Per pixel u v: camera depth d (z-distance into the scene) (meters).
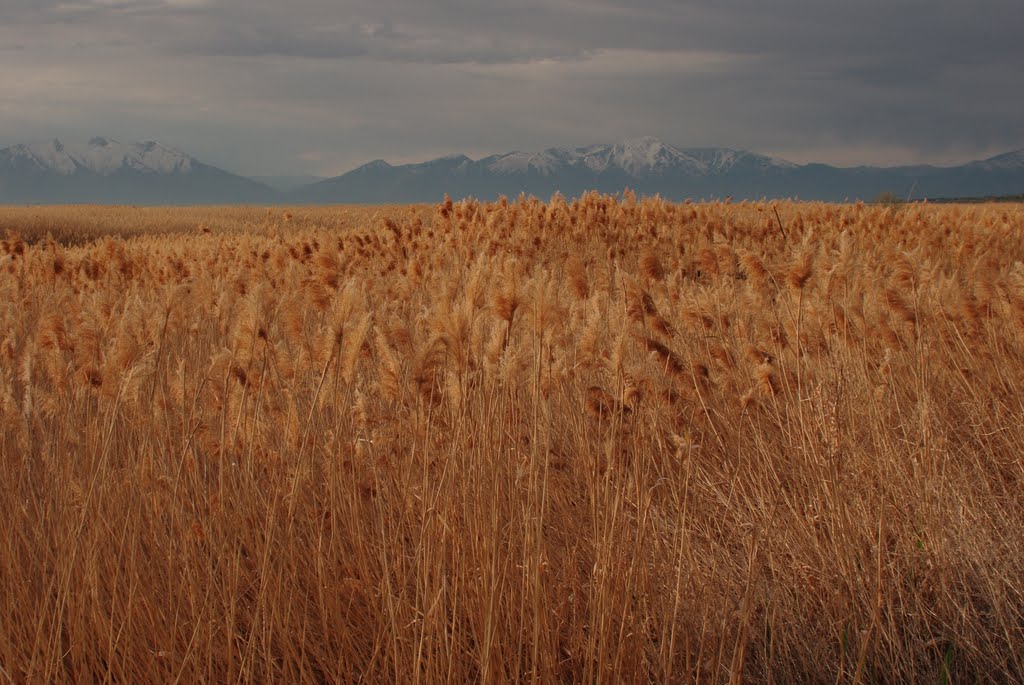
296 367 4.73
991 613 3.72
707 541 4.43
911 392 5.86
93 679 3.42
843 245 5.66
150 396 4.38
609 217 16.58
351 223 39.00
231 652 3.18
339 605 3.63
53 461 3.93
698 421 5.58
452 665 3.16
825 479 4.48
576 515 4.34
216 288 6.73
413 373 3.65
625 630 3.34
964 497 4.51
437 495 3.46
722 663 3.53
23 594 3.53
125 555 3.79
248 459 4.23
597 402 4.22
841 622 3.66
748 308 6.43
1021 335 5.82
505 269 3.66
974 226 15.12
